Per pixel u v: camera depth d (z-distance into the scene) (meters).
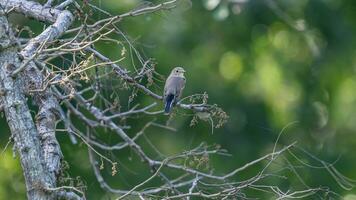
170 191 12.13
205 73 23.47
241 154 22.25
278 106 24.89
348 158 23.09
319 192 12.65
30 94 10.56
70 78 10.67
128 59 16.23
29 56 10.34
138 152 12.50
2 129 19.00
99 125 12.66
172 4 13.35
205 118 10.96
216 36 24.06
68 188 9.91
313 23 25.16
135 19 19.03
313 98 25.28
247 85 24.75
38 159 9.82
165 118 20.08
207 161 11.57
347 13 26.41
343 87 26.12
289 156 15.55
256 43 25.08
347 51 25.41
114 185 19.12
